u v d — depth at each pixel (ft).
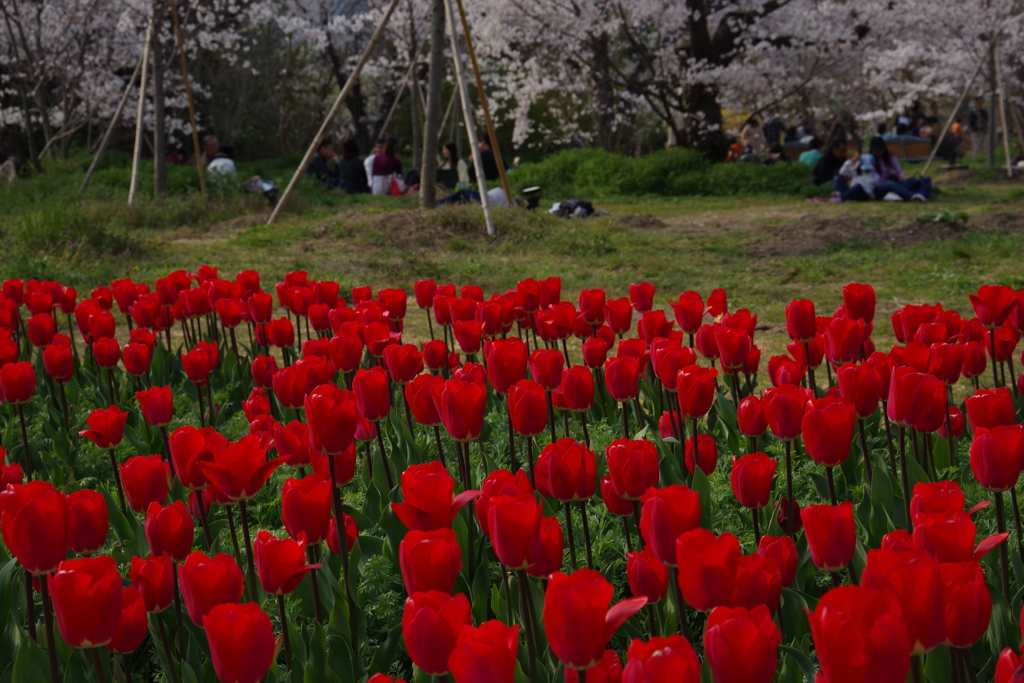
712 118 79.10
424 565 4.77
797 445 12.22
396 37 91.15
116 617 5.07
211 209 53.57
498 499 5.29
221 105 108.06
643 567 5.49
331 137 124.06
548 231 41.16
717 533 9.57
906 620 4.10
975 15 72.90
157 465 7.30
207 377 14.10
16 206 54.19
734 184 65.21
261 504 11.24
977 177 71.61
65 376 13.35
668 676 3.51
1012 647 6.41
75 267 33.40
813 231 42.09
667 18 73.00
